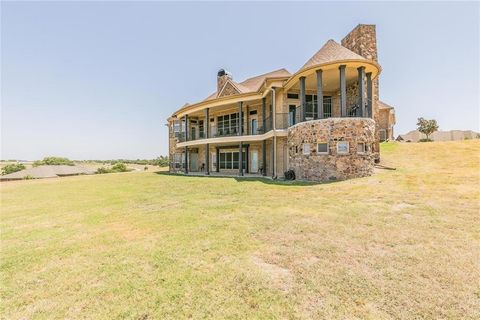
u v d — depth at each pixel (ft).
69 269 12.19
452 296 8.67
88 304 9.21
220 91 77.51
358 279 10.10
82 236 17.52
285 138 55.83
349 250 13.00
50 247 15.42
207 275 11.02
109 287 10.33
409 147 63.98
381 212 19.43
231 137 61.21
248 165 67.56
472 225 15.47
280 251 13.30
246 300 9.04
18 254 14.34
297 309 8.38
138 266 12.23
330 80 49.96
